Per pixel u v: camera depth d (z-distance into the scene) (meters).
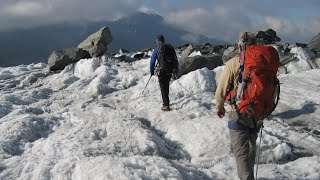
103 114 5.34
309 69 8.17
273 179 3.33
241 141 2.95
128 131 4.57
